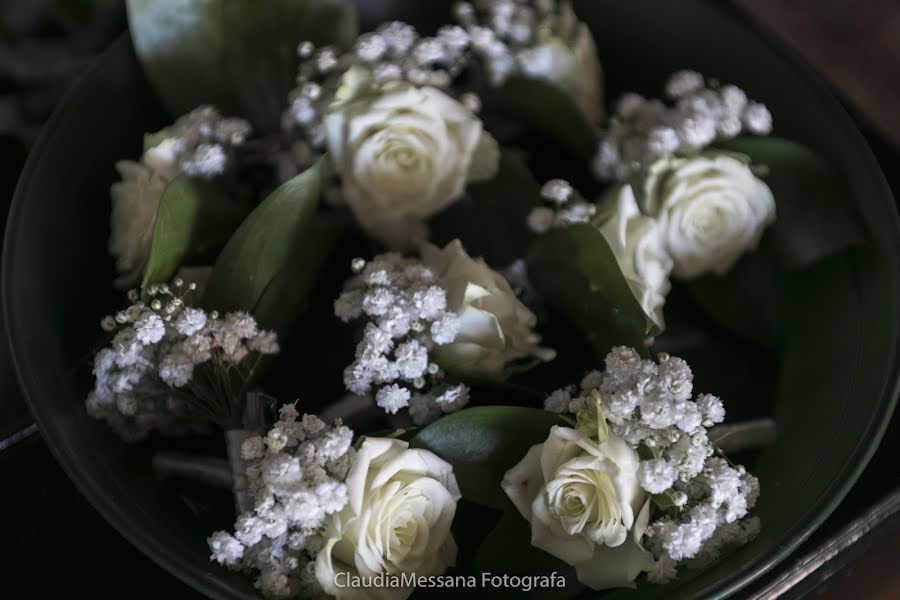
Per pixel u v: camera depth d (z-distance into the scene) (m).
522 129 0.60
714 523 0.50
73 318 0.55
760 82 0.60
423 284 0.53
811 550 0.53
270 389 0.55
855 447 0.53
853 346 0.56
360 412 0.54
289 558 0.50
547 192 0.55
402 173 0.55
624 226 0.54
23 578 0.54
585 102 0.59
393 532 0.51
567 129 0.58
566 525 0.50
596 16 0.61
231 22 0.58
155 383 0.53
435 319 0.52
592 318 0.55
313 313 0.57
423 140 0.55
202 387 0.53
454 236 0.57
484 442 0.52
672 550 0.50
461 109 0.55
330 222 0.57
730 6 0.60
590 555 0.51
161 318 0.52
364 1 0.62
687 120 0.56
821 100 0.59
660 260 0.56
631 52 0.61
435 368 0.53
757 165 0.58
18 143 0.62
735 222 0.56
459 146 0.55
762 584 0.53
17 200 0.56
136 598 0.54
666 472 0.50
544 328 0.57
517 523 0.52
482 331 0.53
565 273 0.55
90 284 0.56
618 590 0.52
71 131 0.57
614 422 0.50
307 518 0.49
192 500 0.54
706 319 0.57
